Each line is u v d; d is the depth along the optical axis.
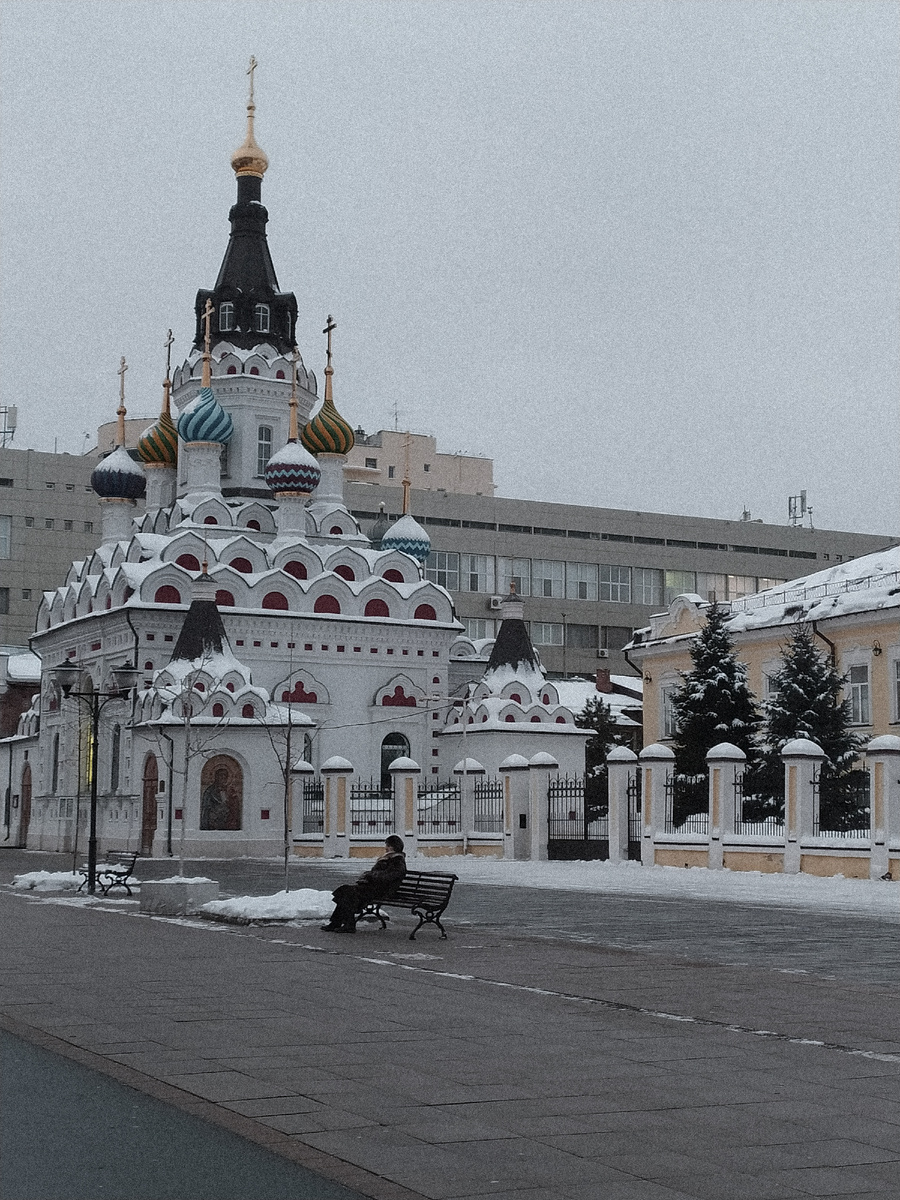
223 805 60.69
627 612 117.62
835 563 125.38
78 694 35.31
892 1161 9.45
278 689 70.25
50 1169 9.05
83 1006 15.31
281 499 74.62
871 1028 14.45
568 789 54.12
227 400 78.44
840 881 38.78
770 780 50.72
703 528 121.00
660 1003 15.98
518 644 71.50
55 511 114.12
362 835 58.56
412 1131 9.99
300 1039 13.37
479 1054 12.73
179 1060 12.30
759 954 21.17
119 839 65.00
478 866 49.69
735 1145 9.77
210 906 26.47
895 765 39.19
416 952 21.02
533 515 116.31
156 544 71.75
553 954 20.81
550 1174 9.04
